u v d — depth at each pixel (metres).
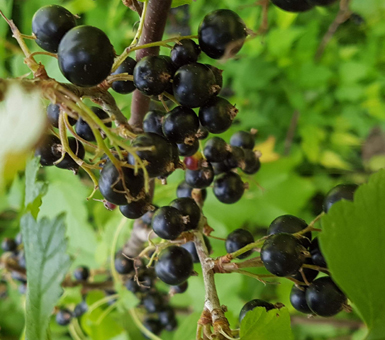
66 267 0.10
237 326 0.19
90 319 0.19
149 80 0.10
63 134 0.10
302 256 0.10
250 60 0.32
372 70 0.33
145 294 0.19
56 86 0.08
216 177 0.15
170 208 0.12
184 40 0.11
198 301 0.21
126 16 0.26
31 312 0.11
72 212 0.22
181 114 0.11
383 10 0.30
